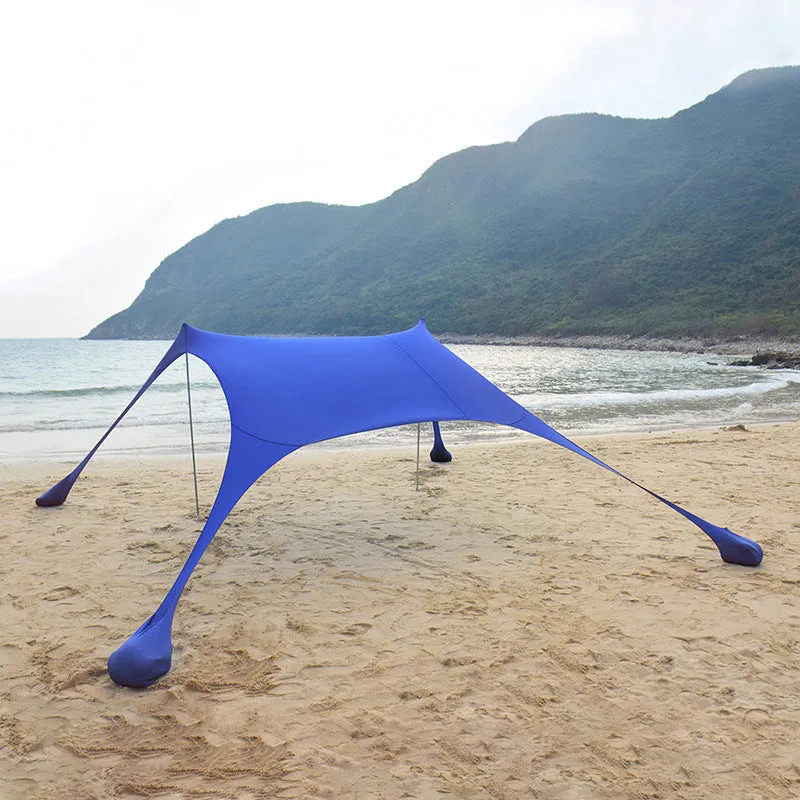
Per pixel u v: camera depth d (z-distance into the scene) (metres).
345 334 150.00
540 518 5.90
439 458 8.46
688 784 2.41
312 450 9.84
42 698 3.00
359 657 3.36
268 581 4.42
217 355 4.92
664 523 5.74
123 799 2.34
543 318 106.69
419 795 2.35
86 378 27.50
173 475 7.80
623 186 178.75
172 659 3.36
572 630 3.67
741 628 3.70
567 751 2.61
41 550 5.02
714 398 17.55
